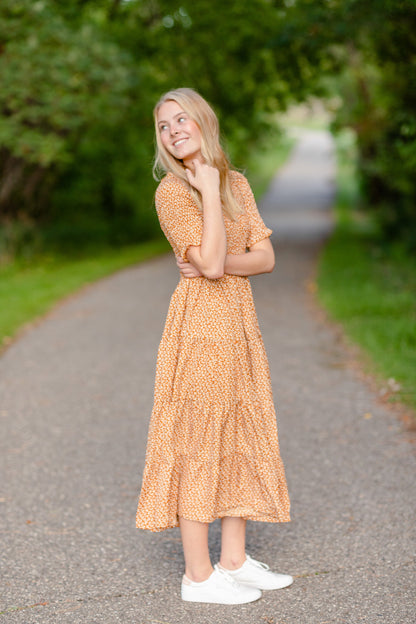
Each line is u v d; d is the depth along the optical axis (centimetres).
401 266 1359
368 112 1916
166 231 280
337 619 274
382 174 1620
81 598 295
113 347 760
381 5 1096
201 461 278
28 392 598
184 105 276
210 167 271
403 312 891
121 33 1944
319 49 1488
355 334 767
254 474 286
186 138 277
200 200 273
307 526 355
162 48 1972
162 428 281
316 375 633
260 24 1886
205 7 1898
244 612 282
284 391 587
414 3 1033
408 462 431
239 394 281
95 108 1457
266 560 324
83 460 450
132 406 559
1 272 1447
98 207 2567
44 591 301
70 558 330
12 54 1420
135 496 397
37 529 359
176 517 286
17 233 1717
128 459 451
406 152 1184
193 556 289
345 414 525
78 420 526
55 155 1488
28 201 1947
